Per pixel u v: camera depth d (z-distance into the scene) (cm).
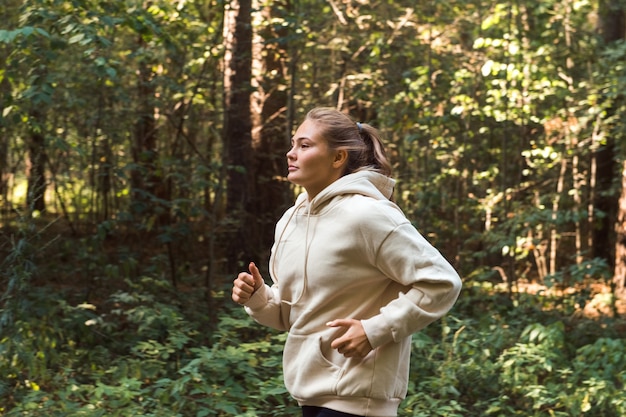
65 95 720
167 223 961
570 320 766
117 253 805
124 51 786
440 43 924
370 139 251
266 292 254
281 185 895
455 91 902
